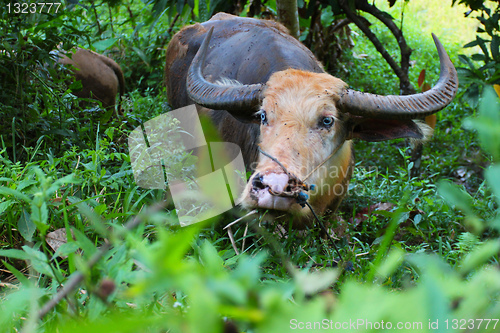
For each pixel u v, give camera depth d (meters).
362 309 0.72
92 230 2.75
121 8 9.55
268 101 3.38
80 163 3.47
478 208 3.84
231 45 4.77
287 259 2.95
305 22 7.36
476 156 5.93
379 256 1.23
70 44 4.18
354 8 6.06
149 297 1.73
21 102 3.80
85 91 5.86
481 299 0.81
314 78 3.51
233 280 0.71
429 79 8.41
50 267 1.60
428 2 12.82
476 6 6.18
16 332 1.80
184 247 0.68
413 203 4.04
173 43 5.44
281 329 0.67
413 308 0.70
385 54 6.05
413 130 3.64
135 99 6.16
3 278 2.64
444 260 3.07
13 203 2.74
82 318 1.42
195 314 0.66
